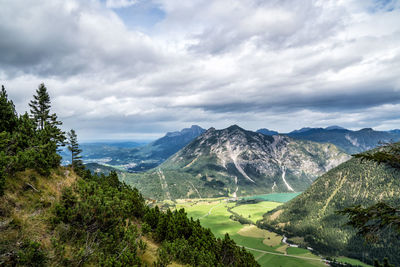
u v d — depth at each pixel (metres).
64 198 22.73
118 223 25.83
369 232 12.94
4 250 13.67
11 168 20.41
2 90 30.16
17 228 16.11
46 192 22.95
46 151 28.91
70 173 35.66
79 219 21.05
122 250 22.78
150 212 48.28
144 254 29.25
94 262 19.09
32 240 15.60
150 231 42.59
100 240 21.66
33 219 18.12
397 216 12.15
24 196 20.06
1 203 16.94
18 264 13.54
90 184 26.12
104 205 23.03
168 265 30.00
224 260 50.03
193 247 43.28
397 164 13.74
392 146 14.54
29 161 22.44
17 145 25.42
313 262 175.00
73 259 16.84
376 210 13.43
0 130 27.22
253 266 50.84
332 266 168.62
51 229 18.83
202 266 35.91
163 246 34.41
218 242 53.84
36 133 32.94
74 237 19.89
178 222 46.88
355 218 13.98
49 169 26.39
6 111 28.67
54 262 15.44
